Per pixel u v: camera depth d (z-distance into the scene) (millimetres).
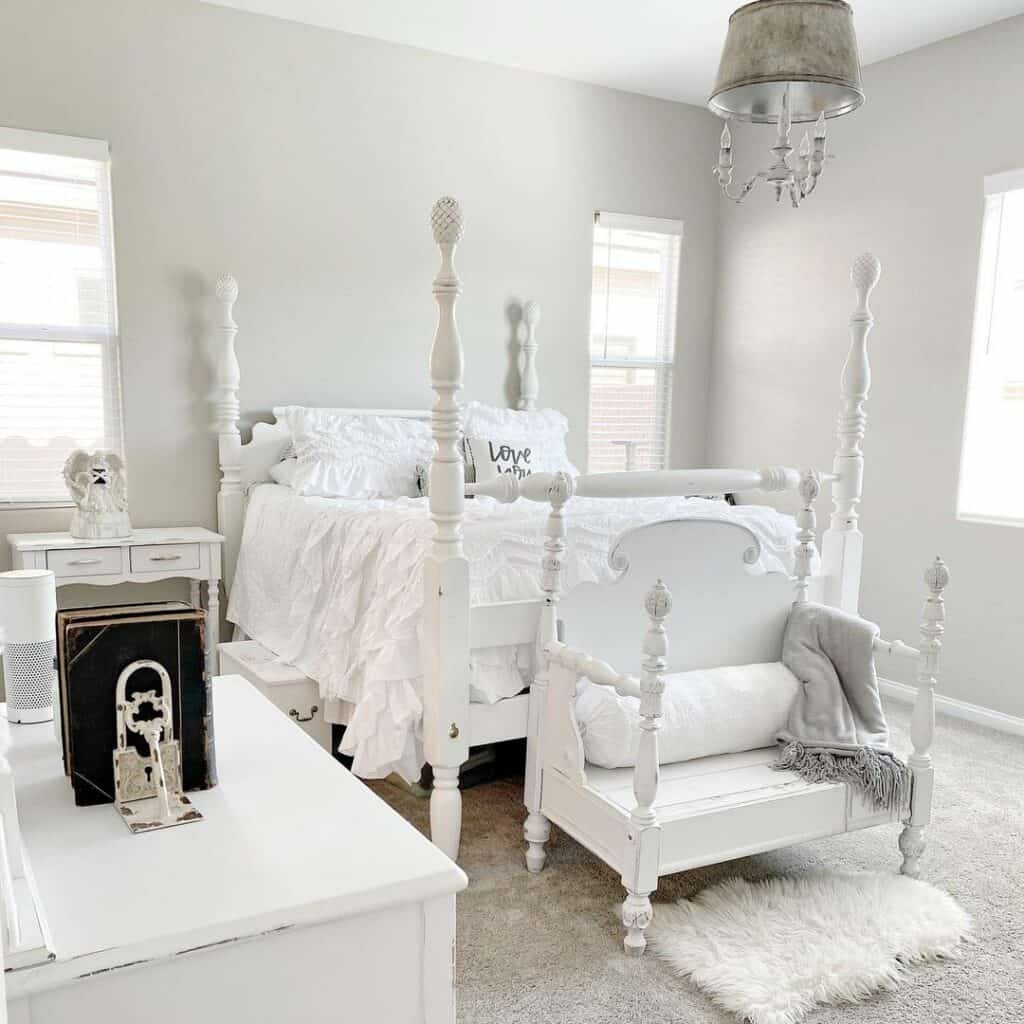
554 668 2098
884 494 3822
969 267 3459
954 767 2984
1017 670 3354
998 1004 1730
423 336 3906
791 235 4234
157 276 3350
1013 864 2312
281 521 3033
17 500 3205
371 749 2174
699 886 2156
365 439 3346
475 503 2607
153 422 3393
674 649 2268
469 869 2219
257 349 3566
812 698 2234
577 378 4344
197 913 743
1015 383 3361
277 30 3471
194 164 3375
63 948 689
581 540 2277
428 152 3832
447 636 2068
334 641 2463
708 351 4730
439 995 852
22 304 3172
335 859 840
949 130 3516
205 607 3490
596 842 1958
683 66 3951
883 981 1771
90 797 947
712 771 2109
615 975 1793
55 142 3123
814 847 2396
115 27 3195
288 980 774
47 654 1188
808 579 2451
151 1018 717
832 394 4066
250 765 1059
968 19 3330
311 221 3617
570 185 4199
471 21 3475
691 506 2727
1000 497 3430
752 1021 1644
